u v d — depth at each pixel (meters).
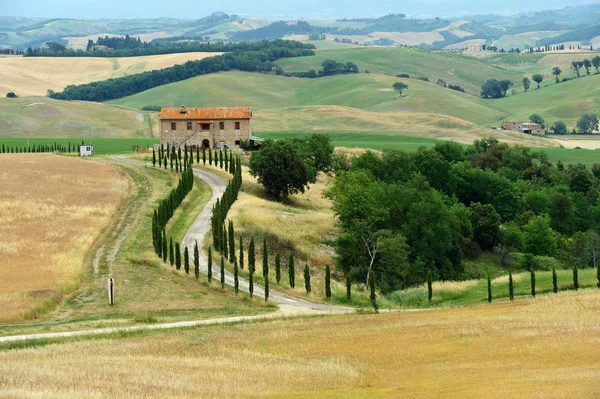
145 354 103.56
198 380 87.50
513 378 86.31
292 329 122.88
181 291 159.50
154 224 189.38
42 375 86.44
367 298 170.12
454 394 80.44
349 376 91.44
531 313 133.25
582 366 91.44
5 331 120.75
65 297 147.00
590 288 162.38
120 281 161.00
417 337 113.81
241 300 158.50
